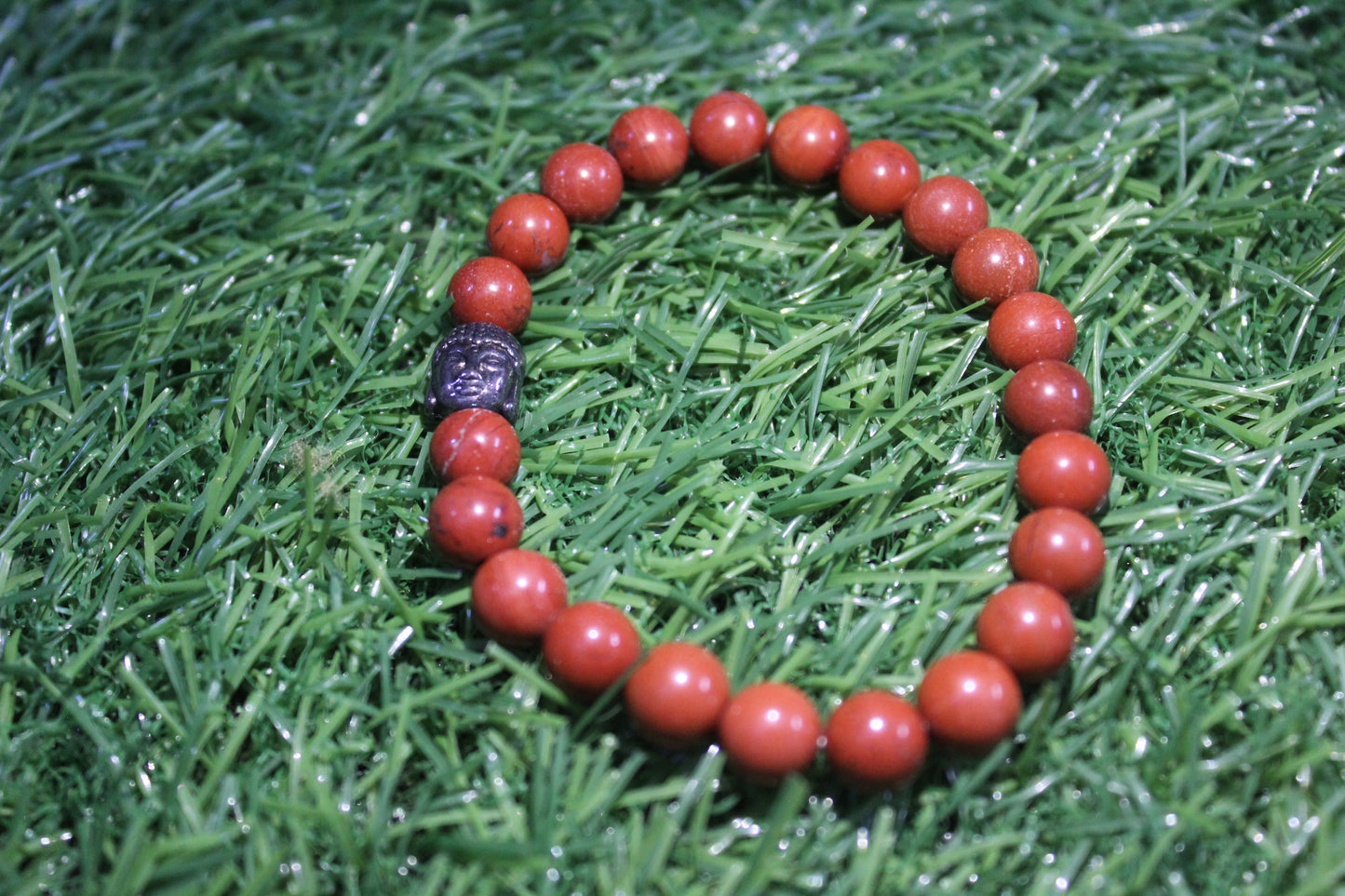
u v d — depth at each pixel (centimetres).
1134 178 21
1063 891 16
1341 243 19
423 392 19
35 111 22
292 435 19
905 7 22
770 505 18
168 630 17
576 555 18
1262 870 16
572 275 20
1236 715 17
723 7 23
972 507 18
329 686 17
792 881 16
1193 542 18
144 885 16
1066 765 17
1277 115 21
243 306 20
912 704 17
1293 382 19
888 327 19
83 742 17
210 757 17
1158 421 19
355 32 22
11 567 18
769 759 16
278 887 16
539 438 19
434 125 21
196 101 22
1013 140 21
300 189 21
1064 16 22
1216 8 22
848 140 20
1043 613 17
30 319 20
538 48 22
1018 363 18
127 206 21
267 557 18
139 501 18
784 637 17
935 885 16
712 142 20
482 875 16
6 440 19
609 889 16
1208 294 20
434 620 17
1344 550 18
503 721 17
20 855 16
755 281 20
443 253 20
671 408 19
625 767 17
